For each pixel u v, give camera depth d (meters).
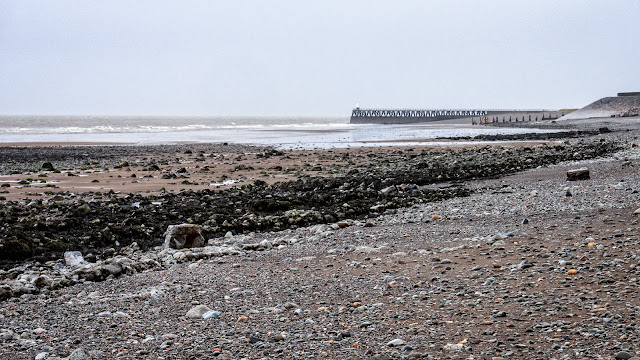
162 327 8.73
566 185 23.61
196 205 21.61
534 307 8.59
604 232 13.42
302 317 9.02
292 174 34.66
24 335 8.42
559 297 8.93
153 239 16.66
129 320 9.13
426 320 8.46
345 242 15.23
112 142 75.44
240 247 15.21
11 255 14.38
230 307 9.72
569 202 18.70
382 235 15.87
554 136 71.38
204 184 30.25
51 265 13.66
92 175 35.00
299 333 8.25
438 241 14.40
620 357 6.54
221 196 24.58
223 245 15.62
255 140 79.88
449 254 12.54
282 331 8.36
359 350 7.49
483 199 21.44
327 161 43.94
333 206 21.34
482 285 9.98
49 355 7.57
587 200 18.80
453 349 7.25
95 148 62.69
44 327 8.86
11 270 13.08
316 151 55.25
